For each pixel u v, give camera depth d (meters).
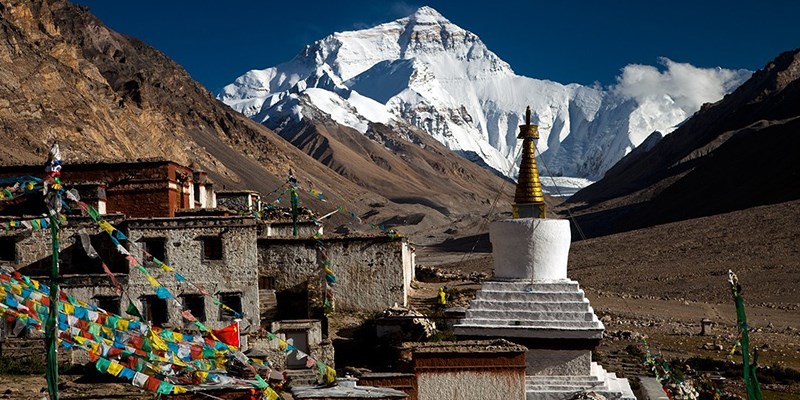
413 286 69.31
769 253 109.62
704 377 45.84
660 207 186.50
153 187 49.03
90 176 48.75
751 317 75.56
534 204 33.75
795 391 44.50
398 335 46.06
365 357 44.56
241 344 40.38
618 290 98.06
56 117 139.38
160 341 19.95
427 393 26.58
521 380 26.70
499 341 28.02
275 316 47.25
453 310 50.62
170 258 42.62
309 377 38.75
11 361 37.25
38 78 145.88
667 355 54.12
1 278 18.12
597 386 31.30
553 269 32.78
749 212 135.38
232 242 43.22
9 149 120.75
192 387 23.19
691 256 115.62
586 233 195.88
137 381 19.19
